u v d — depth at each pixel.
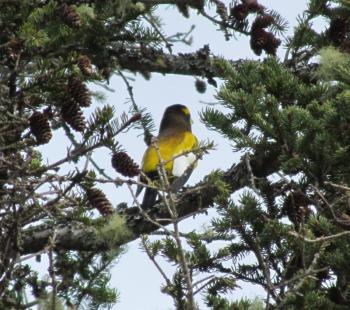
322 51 13.18
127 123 11.49
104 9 13.27
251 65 13.55
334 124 12.61
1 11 12.55
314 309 11.77
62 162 11.40
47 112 11.91
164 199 11.00
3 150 11.70
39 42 12.16
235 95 12.90
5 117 11.64
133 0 13.49
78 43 13.12
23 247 13.14
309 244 11.97
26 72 12.25
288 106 12.73
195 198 14.20
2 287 11.38
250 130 13.12
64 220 12.00
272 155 13.73
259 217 12.59
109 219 12.27
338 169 12.77
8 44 11.94
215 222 12.64
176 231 10.90
